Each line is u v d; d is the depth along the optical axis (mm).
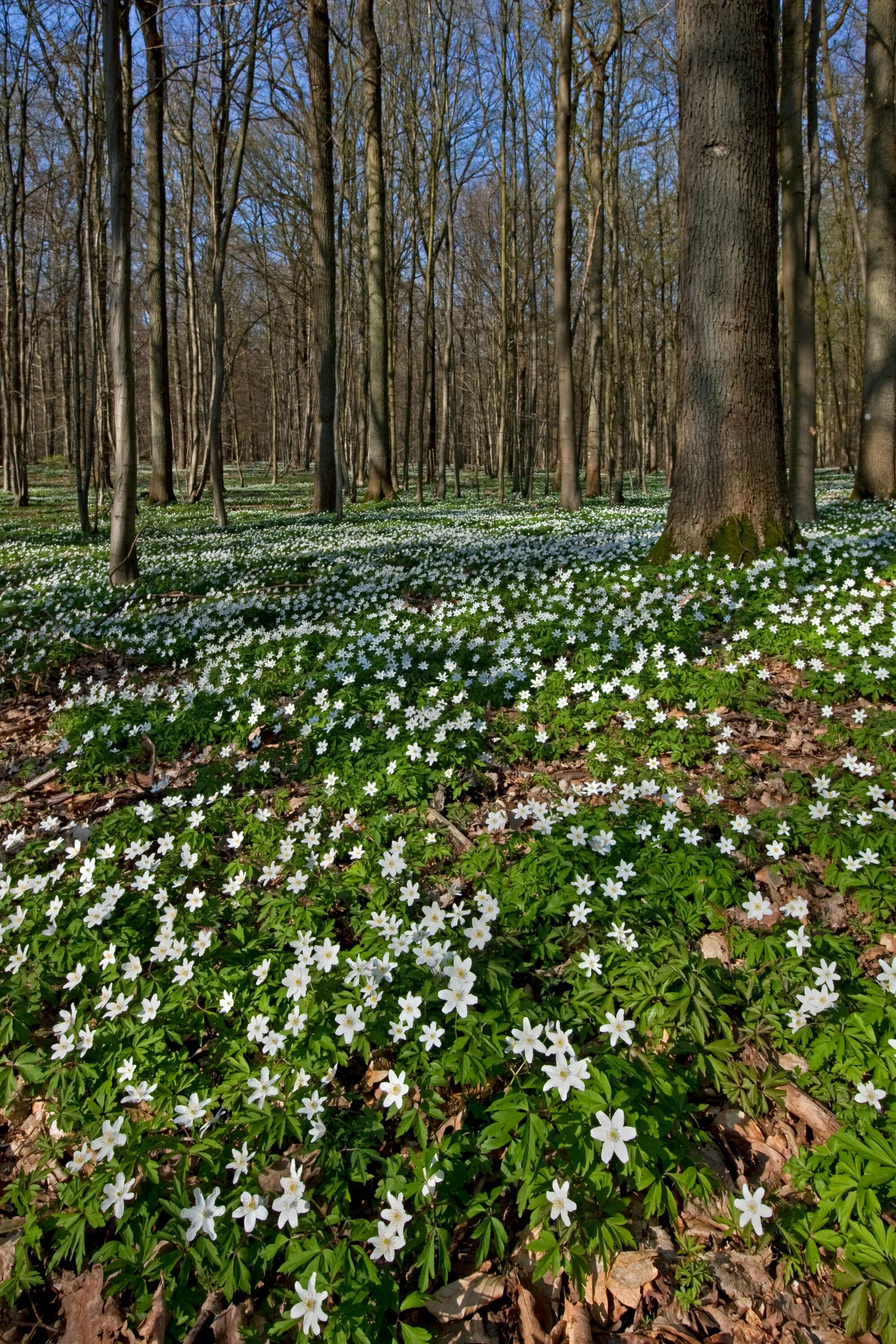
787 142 12773
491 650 6508
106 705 6387
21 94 20750
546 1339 2074
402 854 3867
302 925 3334
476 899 3094
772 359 7809
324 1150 2457
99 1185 2420
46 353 46531
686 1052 2607
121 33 10000
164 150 24375
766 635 6137
